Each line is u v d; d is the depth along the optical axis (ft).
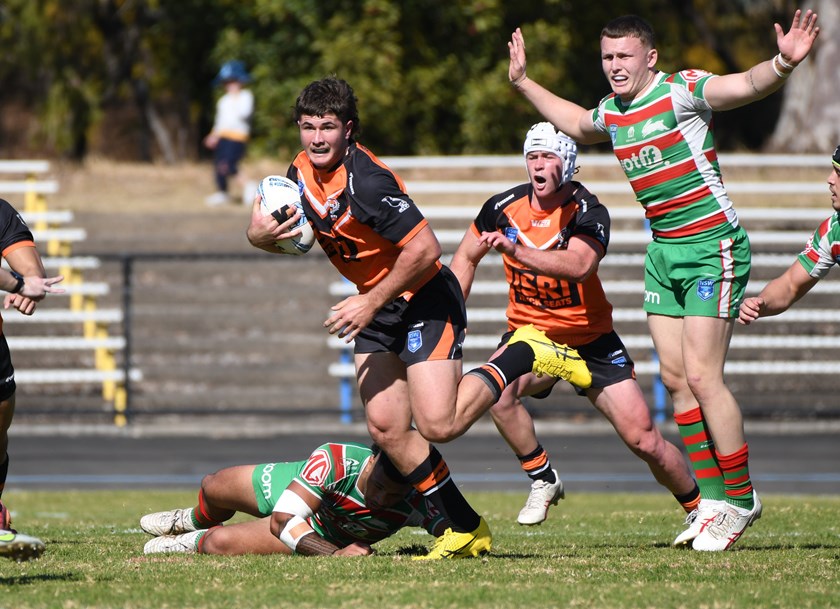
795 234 214.28
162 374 206.80
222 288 218.79
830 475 148.66
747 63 417.69
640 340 195.93
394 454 67.67
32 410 179.11
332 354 213.46
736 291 72.95
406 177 270.05
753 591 55.42
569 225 77.51
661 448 79.05
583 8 307.37
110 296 223.10
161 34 362.94
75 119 393.70
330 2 282.15
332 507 69.67
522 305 81.71
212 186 279.69
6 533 54.95
